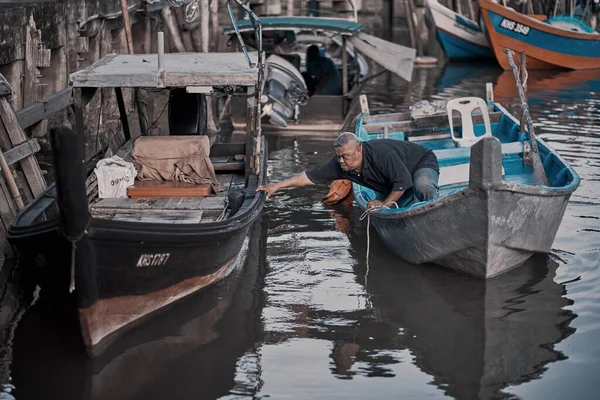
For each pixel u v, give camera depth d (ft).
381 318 22.16
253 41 48.03
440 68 74.08
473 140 32.65
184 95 30.58
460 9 86.38
